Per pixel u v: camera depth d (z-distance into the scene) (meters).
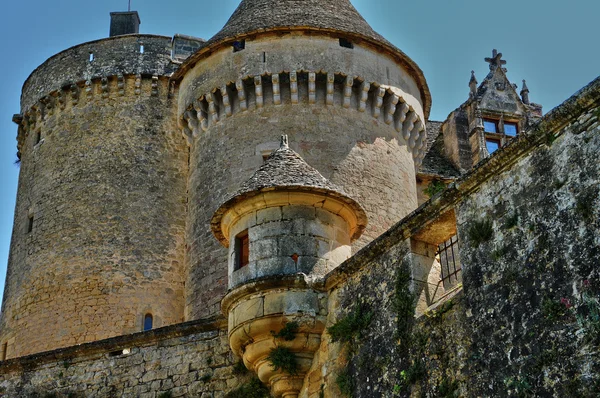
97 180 29.86
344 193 17.66
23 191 31.92
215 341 19.17
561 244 11.62
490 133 33.94
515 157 12.82
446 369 13.27
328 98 27.11
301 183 17.45
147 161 30.11
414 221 14.82
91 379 20.16
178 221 29.33
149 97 31.12
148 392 19.38
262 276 16.88
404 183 27.69
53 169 30.69
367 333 15.40
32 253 29.62
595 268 11.02
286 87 27.38
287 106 27.12
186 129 29.08
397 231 15.20
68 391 20.25
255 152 26.66
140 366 19.77
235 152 26.95
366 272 15.95
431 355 13.67
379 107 27.72
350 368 15.54
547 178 12.15
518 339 11.95
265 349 16.77
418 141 29.47
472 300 13.02
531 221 12.25
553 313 11.44
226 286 25.31
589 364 10.77
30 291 28.98
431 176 32.28
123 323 27.56
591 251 11.13
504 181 12.99
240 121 27.34
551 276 11.65
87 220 29.23
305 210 17.53
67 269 28.62
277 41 27.59
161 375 19.42
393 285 15.09
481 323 12.72
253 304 16.84
